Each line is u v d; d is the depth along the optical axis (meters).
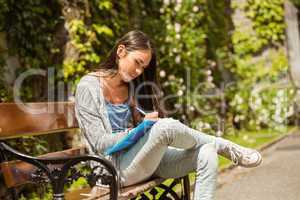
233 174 7.96
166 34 10.23
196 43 11.06
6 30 6.77
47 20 7.23
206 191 4.14
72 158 3.69
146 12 9.98
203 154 4.16
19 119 3.91
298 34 13.97
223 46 13.01
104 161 3.69
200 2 11.45
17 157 3.73
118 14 8.18
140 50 4.31
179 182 4.71
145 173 4.21
